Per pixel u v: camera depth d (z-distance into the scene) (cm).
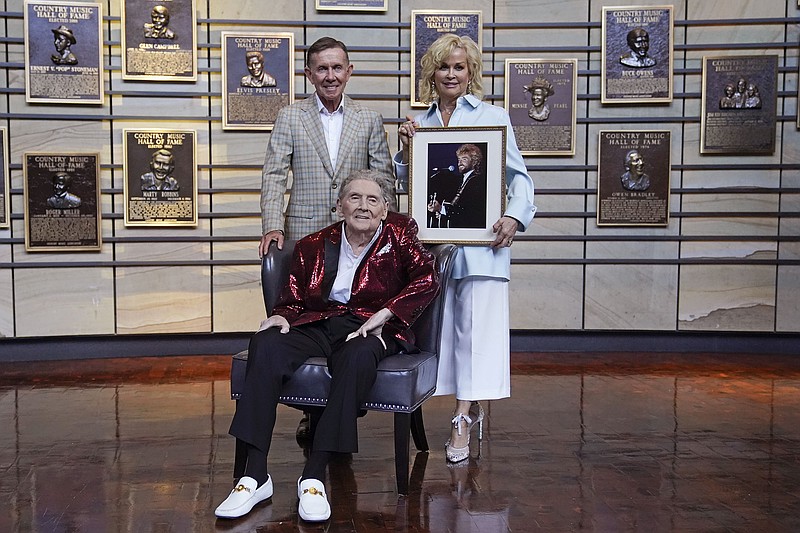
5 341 645
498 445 388
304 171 393
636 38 663
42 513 291
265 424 296
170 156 651
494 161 350
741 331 680
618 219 675
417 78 664
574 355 664
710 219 677
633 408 469
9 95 638
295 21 660
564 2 671
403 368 304
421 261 325
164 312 663
